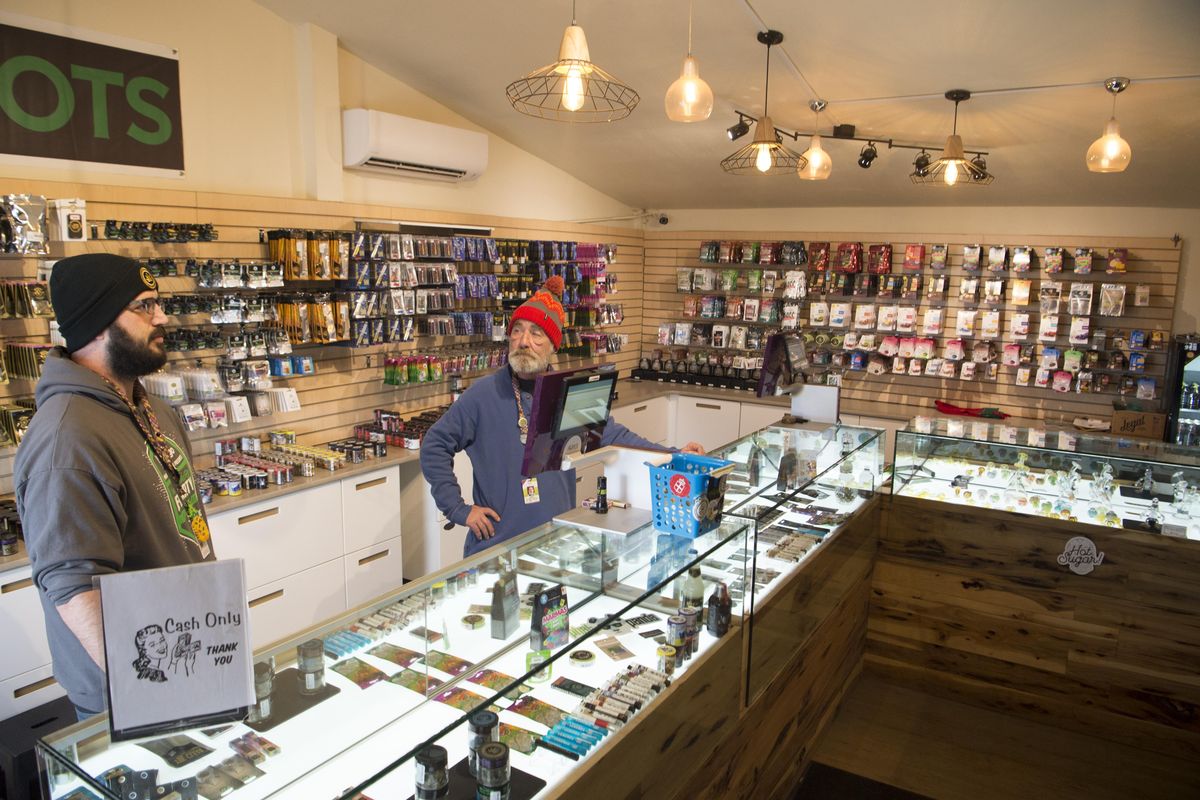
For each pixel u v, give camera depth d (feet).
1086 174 15.85
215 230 12.26
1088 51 11.00
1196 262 17.04
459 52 14.29
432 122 15.99
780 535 8.88
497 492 9.33
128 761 4.05
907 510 12.67
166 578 3.80
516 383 9.42
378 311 14.61
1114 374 17.81
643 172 20.11
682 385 23.11
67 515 4.96
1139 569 11.19
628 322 23.84
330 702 5.19
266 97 13.64
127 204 11.48
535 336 9.21
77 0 10.94
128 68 11.62
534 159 19.57
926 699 12.62
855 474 11.31
